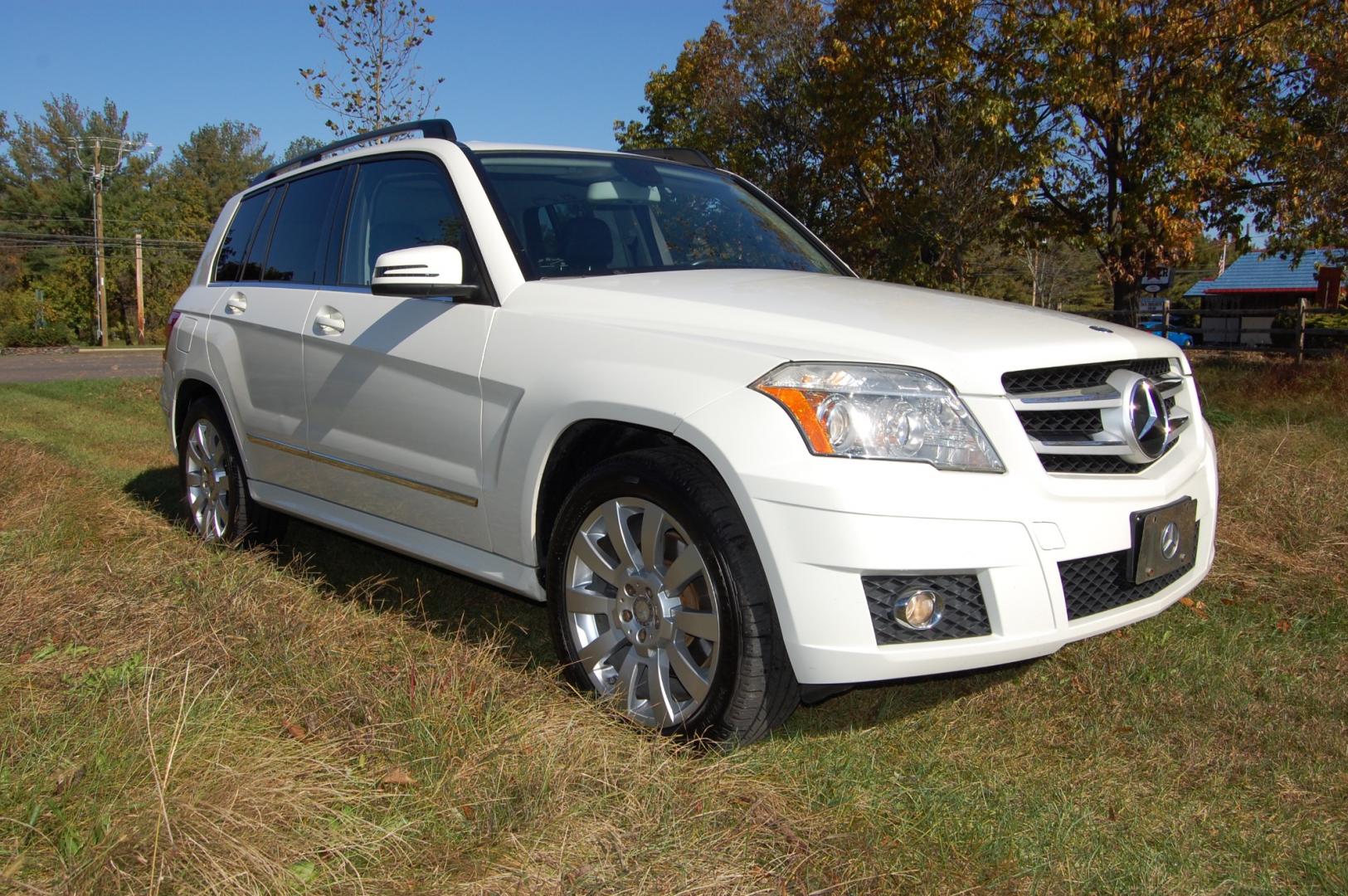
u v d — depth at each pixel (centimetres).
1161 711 325
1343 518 502
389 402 376
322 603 397
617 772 254
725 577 271
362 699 283
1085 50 1588
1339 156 1447
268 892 199
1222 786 281
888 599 261
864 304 318
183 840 205
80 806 218
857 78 1938
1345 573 451
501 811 233
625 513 300
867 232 2028
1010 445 273
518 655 364
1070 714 323
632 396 291
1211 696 334
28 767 232
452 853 218
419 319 367
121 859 201
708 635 278
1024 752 298
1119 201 1784
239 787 223
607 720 288
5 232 6272
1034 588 270
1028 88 1664
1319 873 239
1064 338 301
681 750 279
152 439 913
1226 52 1633
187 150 8969
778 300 317
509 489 330
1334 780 285
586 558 309
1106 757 295
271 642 323
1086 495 282
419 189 397
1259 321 3234
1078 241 1944
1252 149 1638
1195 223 1702
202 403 504
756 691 272
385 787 244
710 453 272
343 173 447
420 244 387
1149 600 304
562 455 322
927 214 1719
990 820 255
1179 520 305
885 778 275
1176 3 1542
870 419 262
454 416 349
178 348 525
